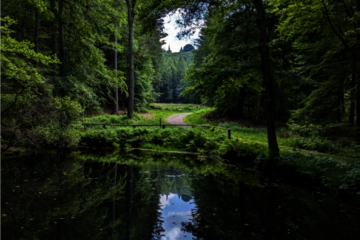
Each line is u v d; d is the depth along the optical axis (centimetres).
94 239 442
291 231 485
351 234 468
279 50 1018
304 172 774
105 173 938
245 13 968
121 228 494
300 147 1234
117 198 670
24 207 592
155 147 1519
